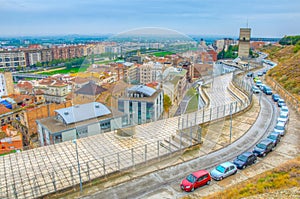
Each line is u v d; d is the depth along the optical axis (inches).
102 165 546.3
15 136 1321.4
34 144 1206.9
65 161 587.2
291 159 647.8
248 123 947.3
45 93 2618.1
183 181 519.5
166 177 540.4
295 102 1190.3
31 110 1578.5
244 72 2185.0
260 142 724.7
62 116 915.4
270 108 1170.6
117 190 507.8
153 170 549.3
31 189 497.0
